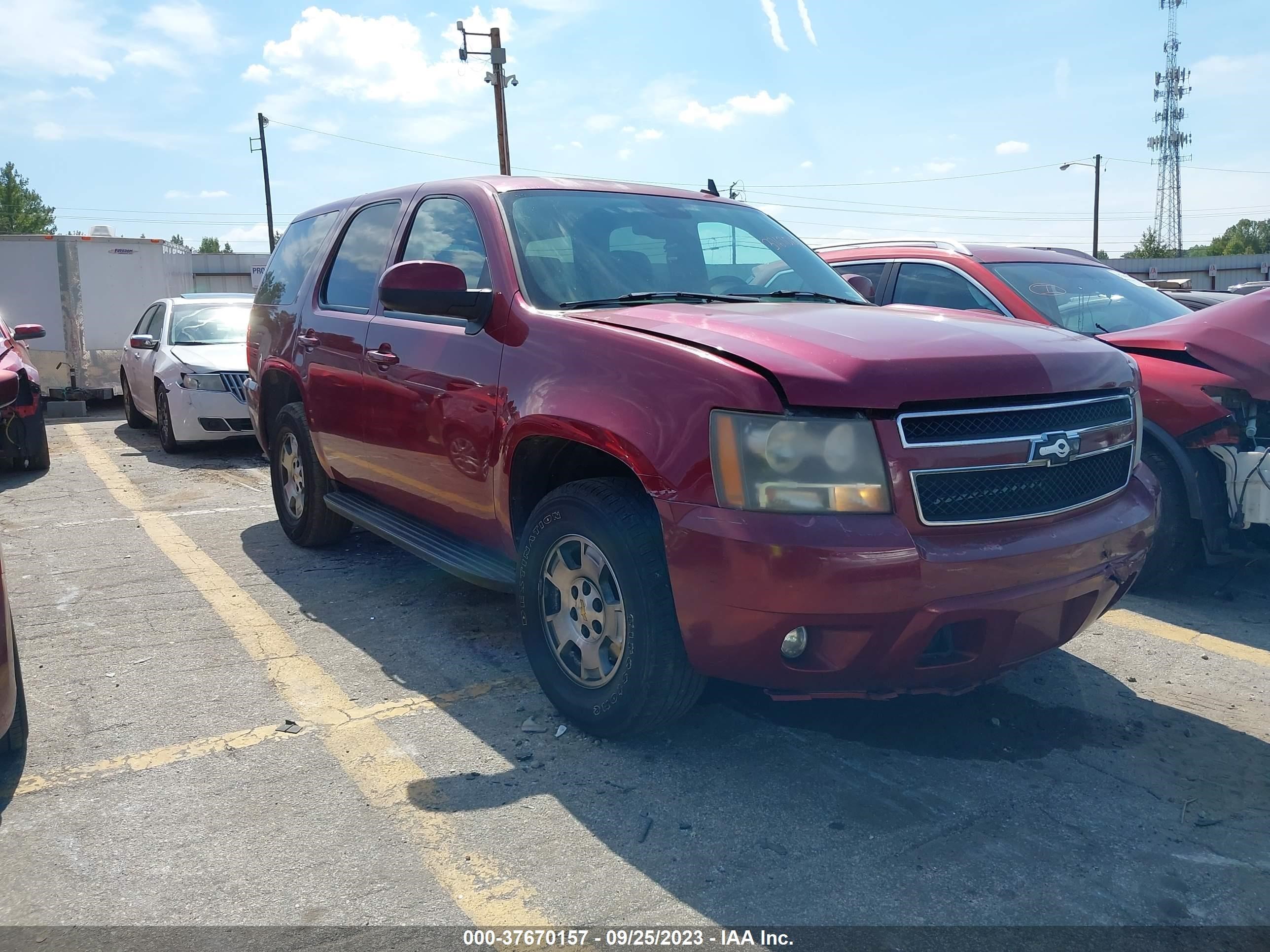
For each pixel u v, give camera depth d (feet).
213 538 20.44
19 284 45.55
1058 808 9.71
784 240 15.33
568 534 10.89
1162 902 8.23
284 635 14.52
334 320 16.20
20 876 8.56
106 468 30.32
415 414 13.51
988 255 20.30
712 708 11.98
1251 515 14.98
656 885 8.42
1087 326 18.85
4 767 10.50
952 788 10.09
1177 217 248.73
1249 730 11.48
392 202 15.98
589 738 11.16
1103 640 14.46
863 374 9.08
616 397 10.16
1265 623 15.19
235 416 31.99
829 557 8.77
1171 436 15.55
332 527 18.48
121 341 47.73
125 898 8.25
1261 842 9.14
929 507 9.12
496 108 103.86
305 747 10.99
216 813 9.59
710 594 9.25
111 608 15.80
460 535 13.53
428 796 9.89
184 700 12.24
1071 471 10.13
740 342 9.80
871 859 8.79
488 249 12.86
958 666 9.58
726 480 9.16
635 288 12.73
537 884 8.45
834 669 9.27
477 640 14.32
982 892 8.33
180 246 55.98
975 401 9.46
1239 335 15.48
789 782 10.18
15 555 19.06
